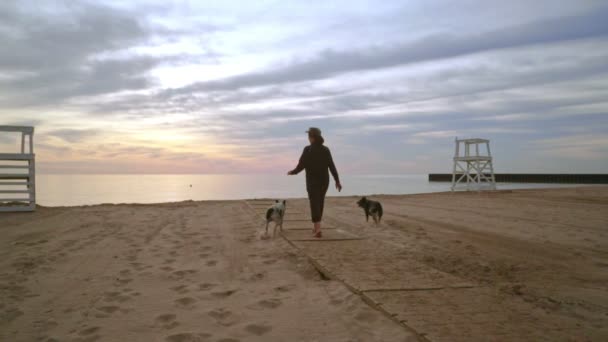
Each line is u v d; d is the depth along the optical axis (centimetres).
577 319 340
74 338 311
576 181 5994
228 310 369
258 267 535
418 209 1299
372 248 632
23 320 348
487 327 312
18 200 1169
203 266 538
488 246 686
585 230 843
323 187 740
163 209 1260
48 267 523
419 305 361
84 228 855
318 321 343
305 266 536
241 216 1082
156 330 327
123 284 455
